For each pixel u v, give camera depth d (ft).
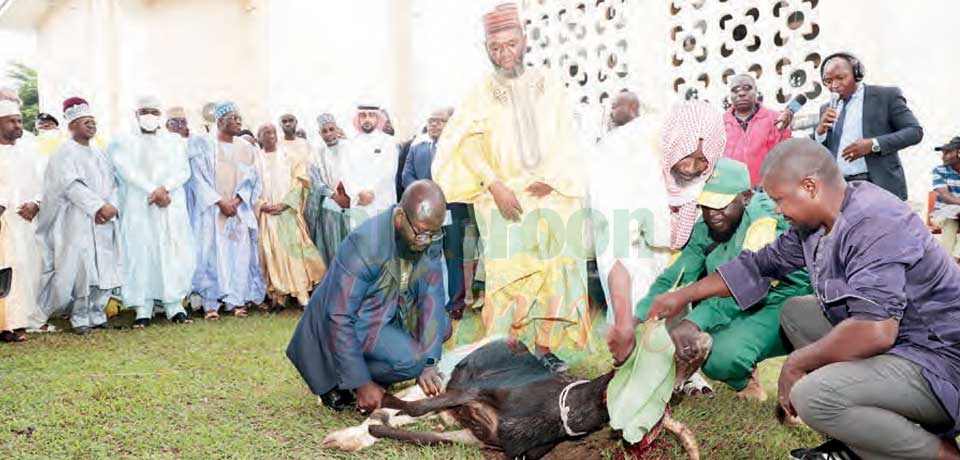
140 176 13.23
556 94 7.63
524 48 7.48
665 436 7.09
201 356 11.18
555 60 7.96
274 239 14.12
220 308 15.05
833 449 6.22
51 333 13.44
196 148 13.61
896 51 10.15
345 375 7.67
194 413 8.46
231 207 13.79
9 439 7.57
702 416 8.05
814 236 6.29
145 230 13.44
